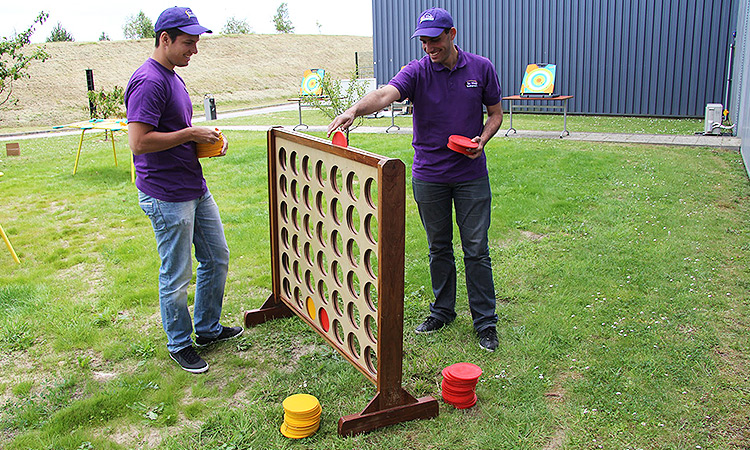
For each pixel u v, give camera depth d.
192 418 2.54
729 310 3.45
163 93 2.68
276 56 34.16
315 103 12.23
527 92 11.91
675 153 8.72
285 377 2.86
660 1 13.77
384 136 11.94
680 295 3.64
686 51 13.78
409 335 3.28
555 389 2.71
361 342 2.60
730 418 2.44
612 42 14.56
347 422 2.38
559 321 3.36
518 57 15.92
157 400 2.67
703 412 2.48
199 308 3.15
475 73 2.97
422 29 2.79
